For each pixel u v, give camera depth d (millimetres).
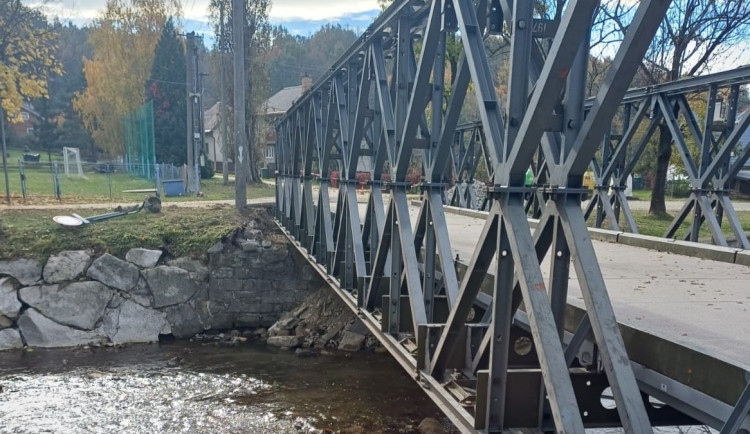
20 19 19156
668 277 5129
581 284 2131
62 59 53094
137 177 28578
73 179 26953
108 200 17141
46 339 10312
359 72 5469
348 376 8688
